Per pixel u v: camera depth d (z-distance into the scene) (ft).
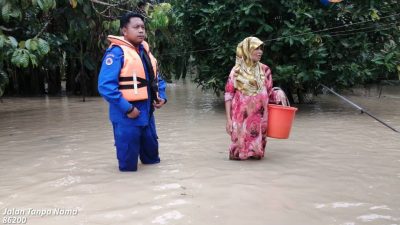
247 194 11.80
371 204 11.02
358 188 12.34
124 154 14.28
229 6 26.17
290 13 26.35
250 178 13.35
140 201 11.38
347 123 23.95
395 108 30.09
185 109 31.01
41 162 15.90
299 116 26.81
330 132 21.26
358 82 28.04
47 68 42.73
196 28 29.58
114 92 13.73
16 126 24.77
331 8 25.67
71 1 23.63
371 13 25.49
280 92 16.11
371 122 24.21
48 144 19.25
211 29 27.50
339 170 14.25
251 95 15.49
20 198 11.78
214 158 16.24
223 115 27.68
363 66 26.45
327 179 13.23
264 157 16.26
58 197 11.82
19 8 21.36
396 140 19.22
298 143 18.78
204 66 29.14
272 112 15.67
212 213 10.47
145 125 14.44
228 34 27.07
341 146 18.04
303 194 11.82
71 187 12.69
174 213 10.48
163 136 20.75
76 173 14.28
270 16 27.02
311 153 16.83
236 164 15.23
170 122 25.07
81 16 27.20
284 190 12.15
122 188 12.53
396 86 41.78
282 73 25.70
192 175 13.80
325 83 27.86
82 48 40.45
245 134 15.64
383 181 13.00
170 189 12.35
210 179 13.30
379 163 15.17
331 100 35.19
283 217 10.18
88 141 19.75
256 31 26.53
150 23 31.07
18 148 18.54
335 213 10.41
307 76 25.53
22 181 13.43
